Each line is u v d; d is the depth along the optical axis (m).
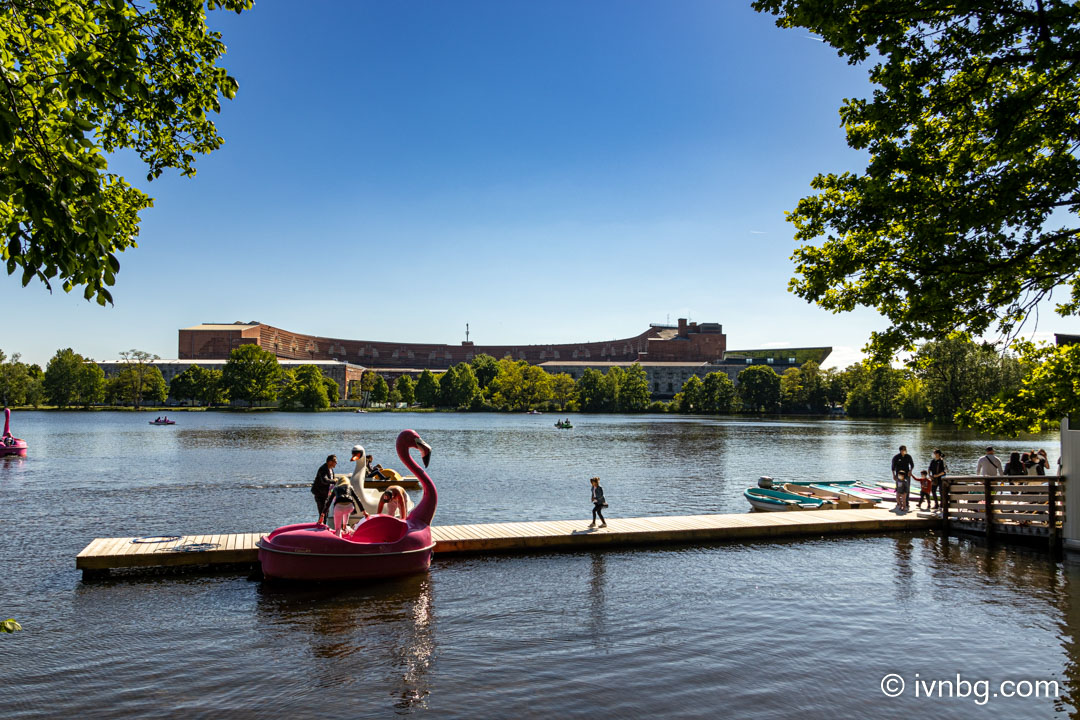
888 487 26.30
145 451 46.03
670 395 185.00
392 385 195.12
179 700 8.73
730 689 9.26
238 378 138.62
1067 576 14.84
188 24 8.59
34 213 5.27
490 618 11.92
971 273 9.95
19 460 39.78
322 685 9.20
